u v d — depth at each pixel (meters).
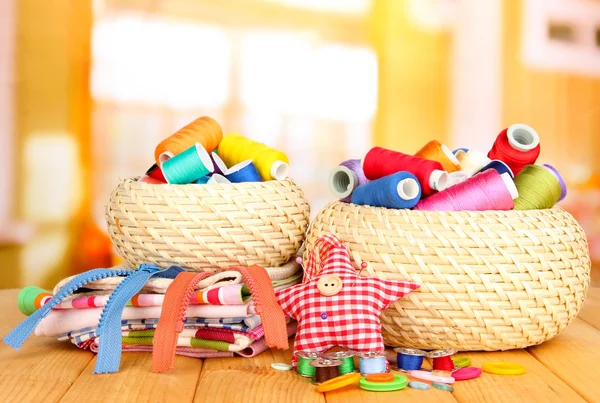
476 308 1.28
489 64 3.74
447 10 3.73
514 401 1.07
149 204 1.47
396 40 3.74
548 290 1.30
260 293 1.27
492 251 1.28
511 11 3.72
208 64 3.65
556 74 3.74
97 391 1.11
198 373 1.23
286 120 3.73
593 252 3.72
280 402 1.07
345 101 3.75
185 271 1.47
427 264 1.28
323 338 1.24
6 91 3.51
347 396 1.09
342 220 1.40
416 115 3.77
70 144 3.58
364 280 1.27
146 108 3.63
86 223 3.62
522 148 1.56
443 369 1.21
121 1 3.57
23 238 3.56
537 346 1.39
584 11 3.72
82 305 1.33
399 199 1.36
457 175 1.50
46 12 3.52
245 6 3.66
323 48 3.72
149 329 1.33
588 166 3.76
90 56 3.57
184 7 3.62
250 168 1.58
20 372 1.21
